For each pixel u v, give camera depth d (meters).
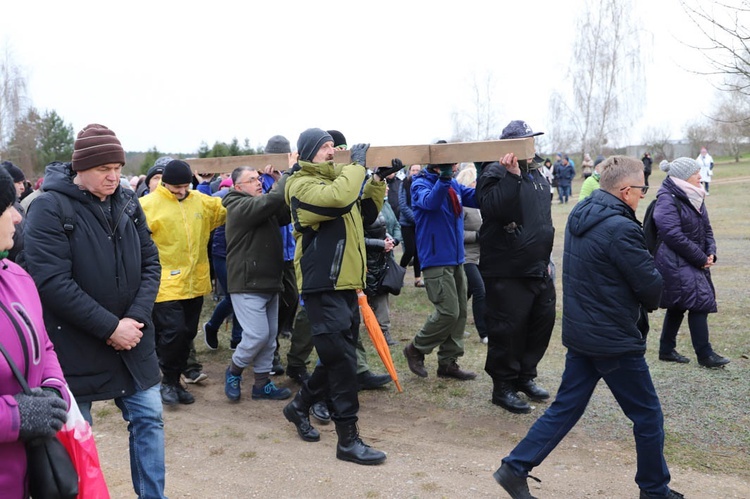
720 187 26.81
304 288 4.24
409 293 9.55
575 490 3.79
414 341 5.78
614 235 3.39
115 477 4.23
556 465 4.13
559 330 7.21
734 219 16.83
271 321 5.61
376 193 4.53
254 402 5.61
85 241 3.12
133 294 3.28
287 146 6.29
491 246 4.88
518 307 4.89
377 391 5.66
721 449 4.19
